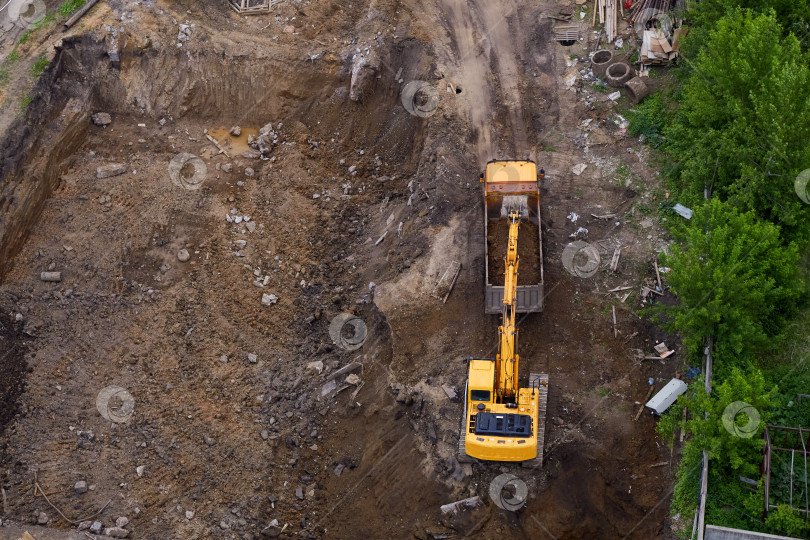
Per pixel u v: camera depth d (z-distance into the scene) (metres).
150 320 27.86
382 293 27.58
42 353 27.11
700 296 22.80
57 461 24.73
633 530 22.28
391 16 35.25
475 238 28.19
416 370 25.81
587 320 25.92
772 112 23.86
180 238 29.84
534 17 35.22
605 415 24.02
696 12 29.72
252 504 24.50
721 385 21.73
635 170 29.44
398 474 24.38
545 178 29.72
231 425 25.94
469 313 26.61
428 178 30.27
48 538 23.05
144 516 23.86
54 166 31.77
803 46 27.55
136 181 31.42
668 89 31.16
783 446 21.47
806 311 24.09
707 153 26.64
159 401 26.09
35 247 29.83
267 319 28.59
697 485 21.66
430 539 23.11
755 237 22.88
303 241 30.70
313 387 26.86
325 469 25.38
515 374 22.97
